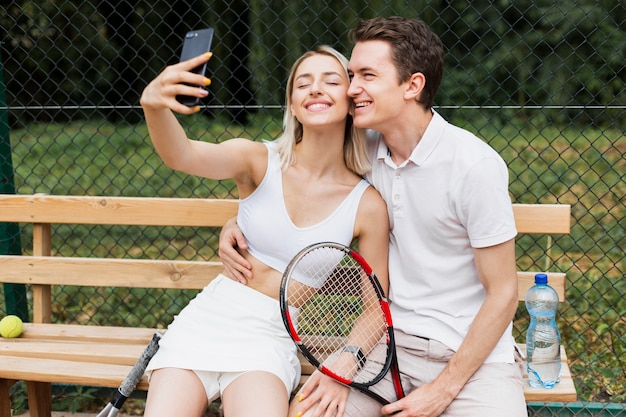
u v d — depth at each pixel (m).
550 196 7.04
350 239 2.71
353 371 2.58
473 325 2.53
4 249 3.85
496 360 2.59
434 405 2.51
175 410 2.46
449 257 2.63
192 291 4.91
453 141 2.54
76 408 3.59
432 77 2.57
